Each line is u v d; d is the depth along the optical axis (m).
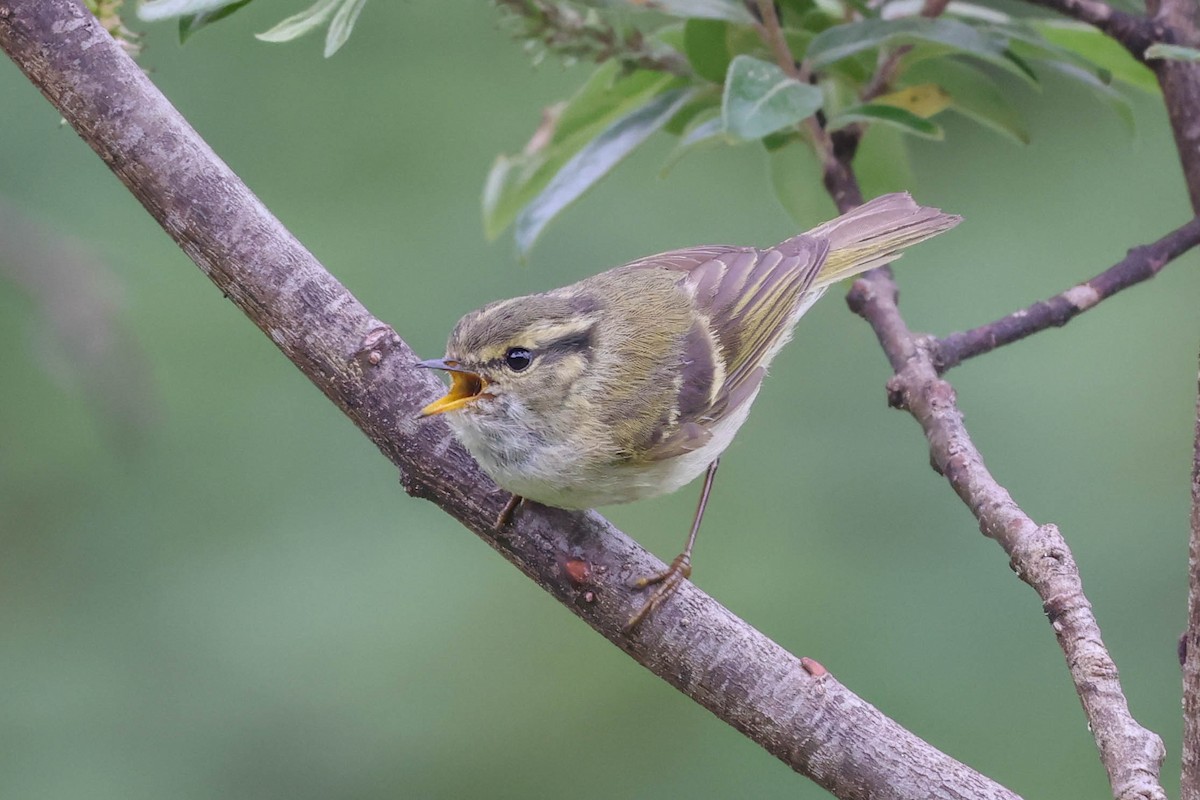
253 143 13.84
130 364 9.06
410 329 12.88
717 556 12.30
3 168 12.68
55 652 11.99
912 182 8.58
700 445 6.82
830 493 12.51
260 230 5.87
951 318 12.67
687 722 12.49
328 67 14.16
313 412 12.90
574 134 8.32
